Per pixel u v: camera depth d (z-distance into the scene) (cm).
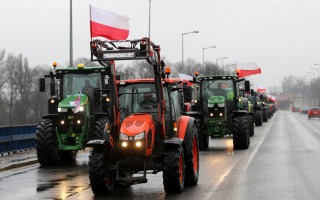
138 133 1306
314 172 1742
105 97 1694
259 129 4875
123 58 1310
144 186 1496
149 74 7894
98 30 1720
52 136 2022
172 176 1322
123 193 1378
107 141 1355
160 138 1384
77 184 1548
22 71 11988
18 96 11931
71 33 3278
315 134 4050
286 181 1539
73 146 2030
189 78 3478
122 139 1315
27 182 1596
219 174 1717
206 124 2855
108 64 1392
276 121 7194
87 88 2127
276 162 2053
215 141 3444
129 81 1445
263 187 1431
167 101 1459
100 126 1994
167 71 1446
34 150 2647
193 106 2886
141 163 1319
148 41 1298
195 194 1336
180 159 1370
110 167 1331
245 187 1436
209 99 2848
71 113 2025
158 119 1388
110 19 1739
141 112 1430
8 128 2425
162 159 1341
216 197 1287
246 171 1786
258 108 5556
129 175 1367
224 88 2925
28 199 1292
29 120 11788
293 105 16125
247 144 2723
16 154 2428
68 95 2131
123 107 1440
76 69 2127
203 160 2173
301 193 1331
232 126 2819
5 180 1645
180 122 1505
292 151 2544
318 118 8844
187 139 1475
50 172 1850
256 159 2181
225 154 2445
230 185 1477
